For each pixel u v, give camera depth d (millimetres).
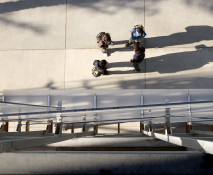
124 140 3102
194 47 5742
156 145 3131
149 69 5734
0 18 6230
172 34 5820
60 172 1365
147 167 1336
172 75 5680
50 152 1390
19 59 6074
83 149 4039
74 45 6000
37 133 4480
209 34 5758
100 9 6062
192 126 5387
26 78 5992
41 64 6020
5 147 1362
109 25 5984
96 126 5277
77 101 5785
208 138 2271
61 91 5855
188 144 1580
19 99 5895
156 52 5785
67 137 2727
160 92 5637
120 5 6023
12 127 5656
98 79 5820
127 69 5770
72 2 6137
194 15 5852
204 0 5887
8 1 6277
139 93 5672
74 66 5934
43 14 6176
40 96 5879
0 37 6180
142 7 5961
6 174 1374
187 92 5594
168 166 1325
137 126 5559
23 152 1393
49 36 6090
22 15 6219
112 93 5734
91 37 5988
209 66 5648
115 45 5863
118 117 5617
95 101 5723
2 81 6012
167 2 5930
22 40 6133
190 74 5652
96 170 1356
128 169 1345
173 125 5469
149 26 5895
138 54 4914
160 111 5527
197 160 1318
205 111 5441
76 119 5637
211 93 5539
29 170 1371
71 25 6078
